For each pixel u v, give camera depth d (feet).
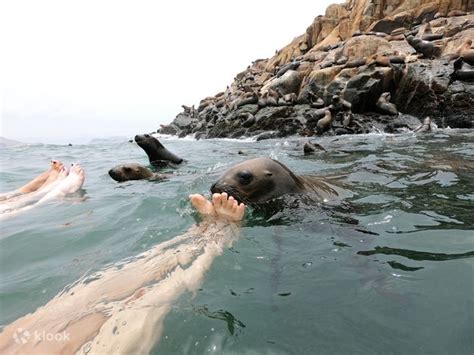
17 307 8.06
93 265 10.10
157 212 15.10
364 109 55.21
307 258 9.60
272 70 115.55
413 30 79.15
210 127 74.54
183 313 7.34
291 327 6.71
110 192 19.89
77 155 47.39
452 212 12.09
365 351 5.93
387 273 8.36
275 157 30.66
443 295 7.30
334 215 12.55
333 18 114.21
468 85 47.96
